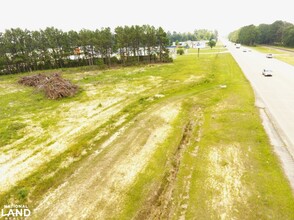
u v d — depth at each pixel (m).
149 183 11.95
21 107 25.03
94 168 13.39
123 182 12.03
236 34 142.12
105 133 17.81
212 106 22.42
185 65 49.28
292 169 12.34
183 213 10.01
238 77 33.91
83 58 60.38
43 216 10.09
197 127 18.42
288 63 45.34
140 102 24.72
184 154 14.66
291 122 17.64
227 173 12.29
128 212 10.09
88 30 55.56
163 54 58.84
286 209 9.70
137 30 56.06
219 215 9.60
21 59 50.56
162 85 31.53
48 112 22.95
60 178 12.71
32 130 18.84
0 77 46.69
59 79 32.25
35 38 53.34
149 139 16.47
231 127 17.52
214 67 43.94
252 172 12.23
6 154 15.33
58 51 56.94
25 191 11.64
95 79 38.22
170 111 21.56
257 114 19.42
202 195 10.83
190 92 27.59
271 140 15.26
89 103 25.25
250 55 63.56
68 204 10.71
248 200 10.30
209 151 14.58
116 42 57.00
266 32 106.31
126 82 34.78
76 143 16.36
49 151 15.51
